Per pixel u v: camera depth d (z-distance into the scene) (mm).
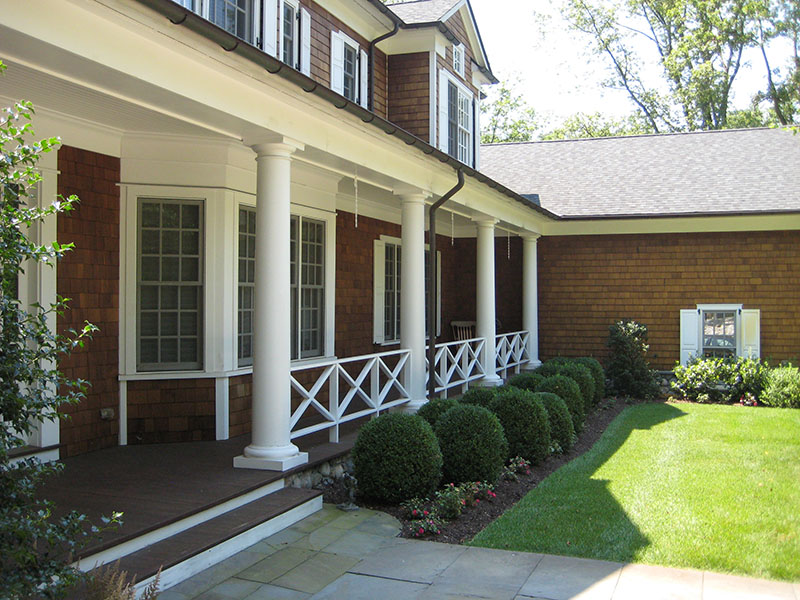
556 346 15234
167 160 7164
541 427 8031
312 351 9516
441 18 11250
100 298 6828
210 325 7387
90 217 6691
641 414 11891
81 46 4062
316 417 9281
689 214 13930
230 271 7512
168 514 4844
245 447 6762
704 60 28844
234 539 4992
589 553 5160
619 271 14859
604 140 18422
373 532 5609
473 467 6887
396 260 12930
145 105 5094
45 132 6113
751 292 14086
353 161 7129
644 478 7410
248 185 7801
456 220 14039
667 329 14562
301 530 5582
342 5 10211
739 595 4391
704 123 29375
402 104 11453
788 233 13891
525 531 5664
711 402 13453
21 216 3129
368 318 11617
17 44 3875
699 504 6391
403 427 6359
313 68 9578
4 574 2973
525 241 14797
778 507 6277
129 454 6707
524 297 14828
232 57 5055
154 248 7254
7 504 3107
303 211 9078
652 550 5203
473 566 4922
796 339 13844
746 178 15102
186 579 4531
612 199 15125
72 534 3260
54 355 3303
